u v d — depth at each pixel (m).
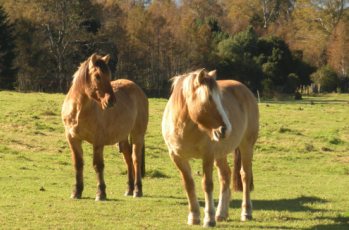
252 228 9.99
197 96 9.15
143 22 66.19
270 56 73.38
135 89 14.41
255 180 18.67
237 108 10.63
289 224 10.54
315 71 82.94
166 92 61.84
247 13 110.44
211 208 9.97
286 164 23.44
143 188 15.48
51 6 57.75
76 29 57.53
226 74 68.56
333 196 15.05
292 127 32.09
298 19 104.75
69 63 58.34
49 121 28.39
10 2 62.12
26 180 15.66
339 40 89.75
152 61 64.12
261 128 30.84
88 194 13.79
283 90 71.50
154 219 10.66
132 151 14.23
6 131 25.36
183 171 10.09
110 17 68.50
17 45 56.72
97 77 11.95
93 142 12.84
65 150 22.81
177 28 71.94
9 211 10.98
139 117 14.26
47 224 9.96
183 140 9.67
